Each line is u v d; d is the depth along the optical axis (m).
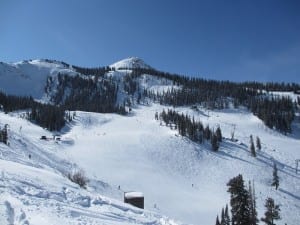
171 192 98.25
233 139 168.88
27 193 17.72
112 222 15.84
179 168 126.94
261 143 174.25
